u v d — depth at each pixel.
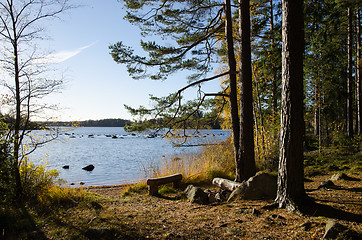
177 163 10.03
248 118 7.79
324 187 6.61
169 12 8.68
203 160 10.67
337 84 13.02
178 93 8.78
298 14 4.55
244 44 7.73
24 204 5.40
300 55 4.57
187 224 4.29
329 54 11.80
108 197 7.45
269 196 5.84
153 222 4.51
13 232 3.99
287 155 4.63
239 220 4.18
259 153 11.57
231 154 11.35
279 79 12.45
